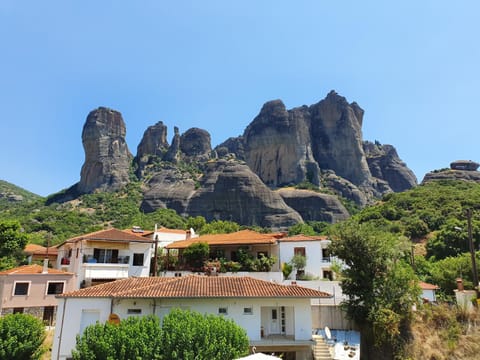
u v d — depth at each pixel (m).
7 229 53.28
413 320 25.48
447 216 80.12
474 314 24.91
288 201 155.12
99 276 41.19
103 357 16.78
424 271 52.50
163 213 139.38
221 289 25.61
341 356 24.67
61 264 47.69
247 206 145.12
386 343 24.83
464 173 146.50
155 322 17.89
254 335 24.39
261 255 44.53
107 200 155.75
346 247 29.14
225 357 17.33
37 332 22.56
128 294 23.52
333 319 28.14
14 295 37.53
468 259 44.25
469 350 22.80
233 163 158.62
